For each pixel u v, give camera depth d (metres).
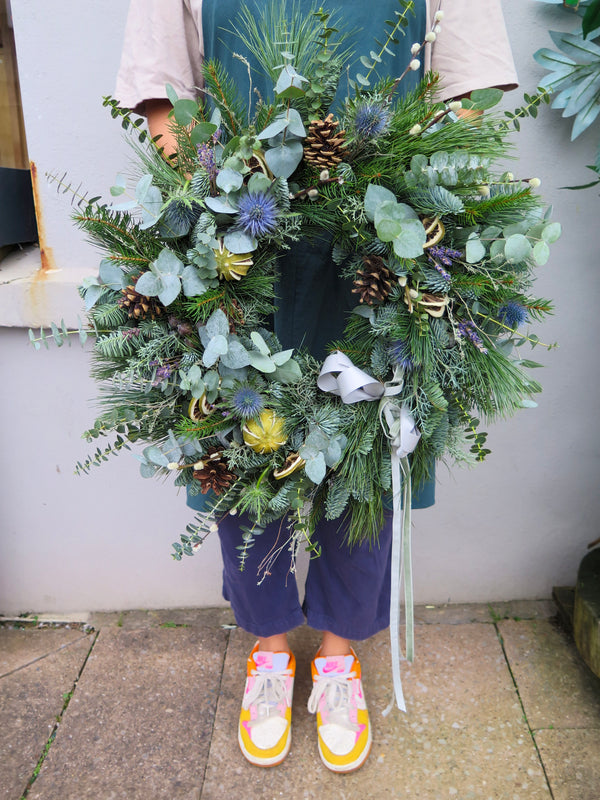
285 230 0.76
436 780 1.12
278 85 0.69
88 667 1.35
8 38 1.25
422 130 0.75
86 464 0.88
